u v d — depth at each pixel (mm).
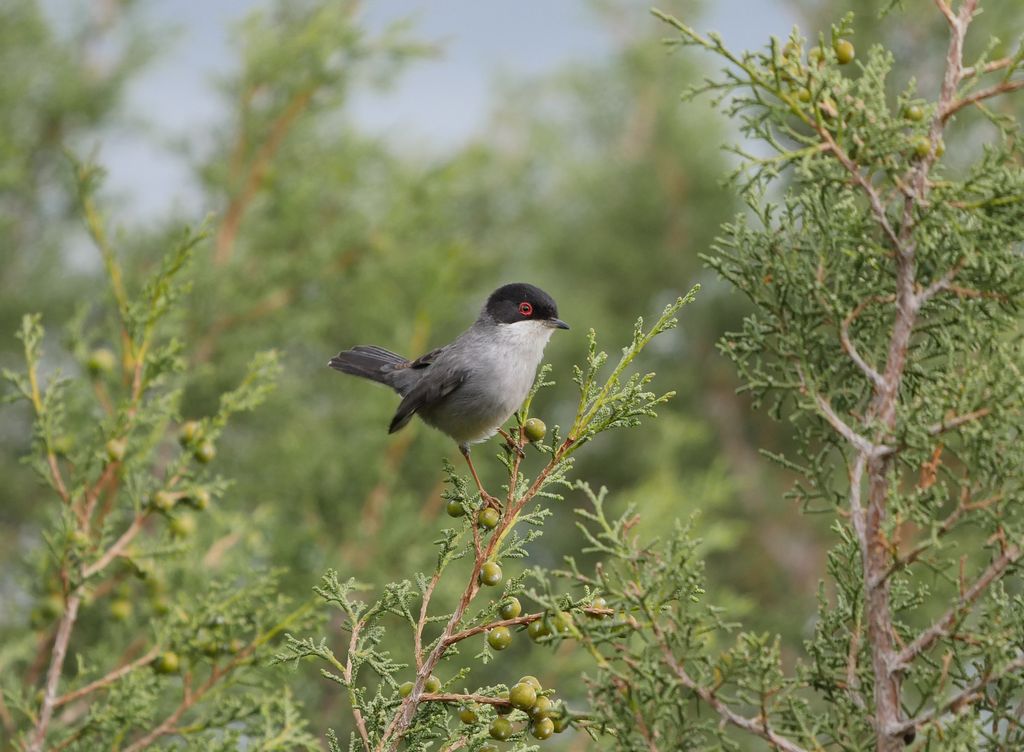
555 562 21641
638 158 25125
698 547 6387
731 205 24625
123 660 10648
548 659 14062
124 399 9312
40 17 18688
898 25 17922
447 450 15641
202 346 15484
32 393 9367
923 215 6844
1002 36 16344
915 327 7168
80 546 8875
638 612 6836
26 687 10281
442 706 6801
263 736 8648
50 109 18703
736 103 7109
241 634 9961
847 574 6984
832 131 7145
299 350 18406
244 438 16875
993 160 6754
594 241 24969
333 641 14352
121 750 8820
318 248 16188
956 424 6395
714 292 23828
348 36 16422
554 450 7051
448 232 19203
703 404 23391
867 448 6629
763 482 22594
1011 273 6738
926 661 6559
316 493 15273
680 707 6305
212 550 12008
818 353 7336
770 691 6270
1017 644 6344
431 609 13805
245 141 16531
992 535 6363
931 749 6223
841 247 7121
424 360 11406
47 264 18391
